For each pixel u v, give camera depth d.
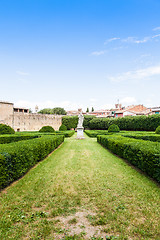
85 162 7.49
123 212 3.20
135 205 3.48
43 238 2.53
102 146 13.48
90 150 11.18
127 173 5.78
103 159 8.16
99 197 3.86
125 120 34.34
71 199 3.76
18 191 4.19
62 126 33.16
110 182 4.85
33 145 6.70
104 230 2.69
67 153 9.94
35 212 3.22
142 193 4.07
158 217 3.04
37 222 2.92
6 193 4.08
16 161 4.84
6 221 2.91
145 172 5.62
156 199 3.74
